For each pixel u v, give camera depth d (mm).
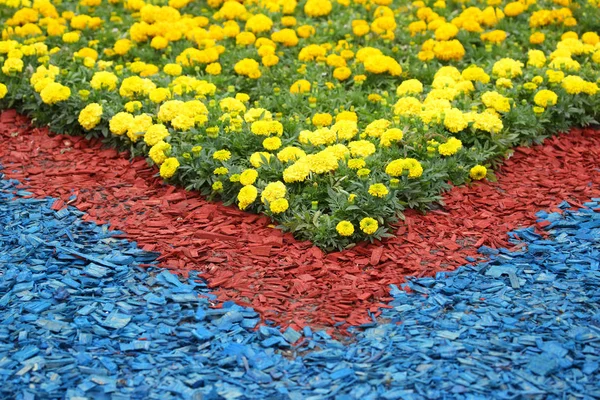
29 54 8164
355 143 6137
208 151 6367
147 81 7438
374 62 7988
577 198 6164
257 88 8047
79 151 7086
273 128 6398
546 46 8828
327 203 5758
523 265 5164
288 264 5219
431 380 3988
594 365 4066
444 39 8828
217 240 5551
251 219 5793
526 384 3947
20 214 5879
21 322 4516
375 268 5227
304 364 4207
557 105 7305
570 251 5312
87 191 6324
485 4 9922
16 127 7562
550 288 4852
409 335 4410
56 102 7340
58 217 5867
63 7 10117
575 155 6941
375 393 3922
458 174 6316
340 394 3934
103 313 4637
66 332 4434
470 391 3906
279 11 9883
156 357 4242
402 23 9422
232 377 4082
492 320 4516
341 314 4684
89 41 8938
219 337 4438
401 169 5762
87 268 5125
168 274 5082
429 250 5438
